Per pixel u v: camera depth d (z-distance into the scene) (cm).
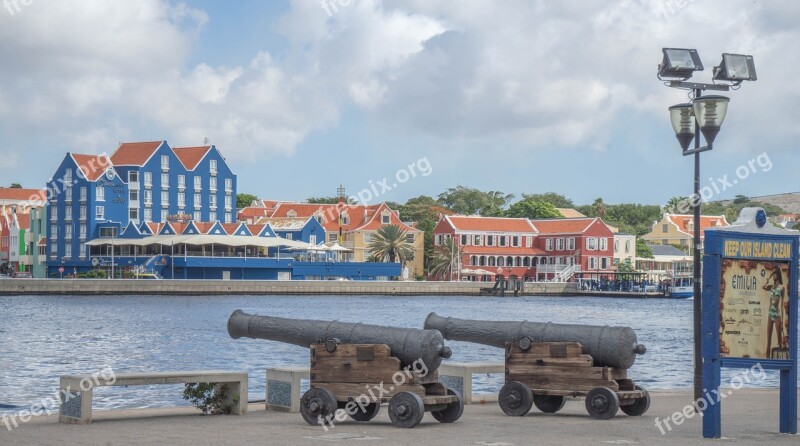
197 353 4528
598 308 10819
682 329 7044
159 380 1736
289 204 15688
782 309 1538
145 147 13862
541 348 1778
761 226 1530
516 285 14262
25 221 15912
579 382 1748
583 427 1623
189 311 8669
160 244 12562
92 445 1397
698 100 1736
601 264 15075
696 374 1958
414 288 13550
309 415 1648
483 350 4728
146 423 1684
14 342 5231
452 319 1864
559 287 14538
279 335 1698
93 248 13275
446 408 1673
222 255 13000
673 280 14538
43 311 8462
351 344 1644
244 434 1523
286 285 12606
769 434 1561
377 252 14312
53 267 13588
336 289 12988
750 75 1881
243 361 4109
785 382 1565
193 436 1499
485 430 1576
